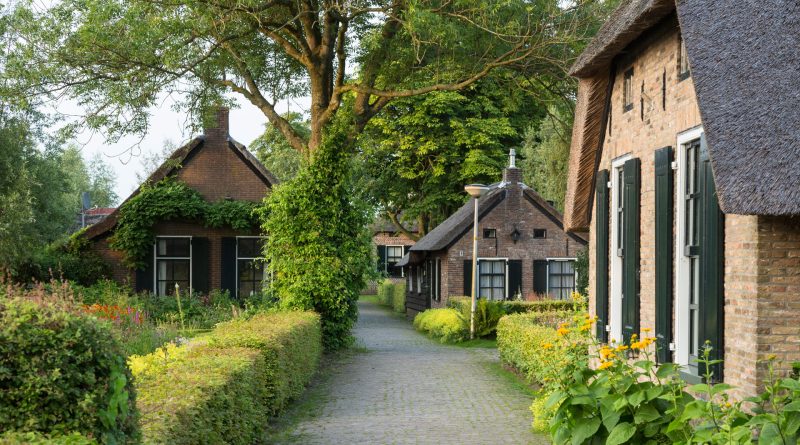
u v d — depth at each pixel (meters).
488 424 9.81
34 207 29.55
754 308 6.35
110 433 4.17
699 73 6.59
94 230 26.22
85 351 4.12
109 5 16.28
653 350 8.66
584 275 26.00
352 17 18.61
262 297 25.50
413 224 48.22
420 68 19.95
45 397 3.97
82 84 18.14
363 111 20.70
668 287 8.16
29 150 29.34
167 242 26.33
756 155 5.91
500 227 30.67
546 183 38.72
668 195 8.19
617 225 10.50
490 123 37.19
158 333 15.71
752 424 5.04
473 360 17.69
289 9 19.09
